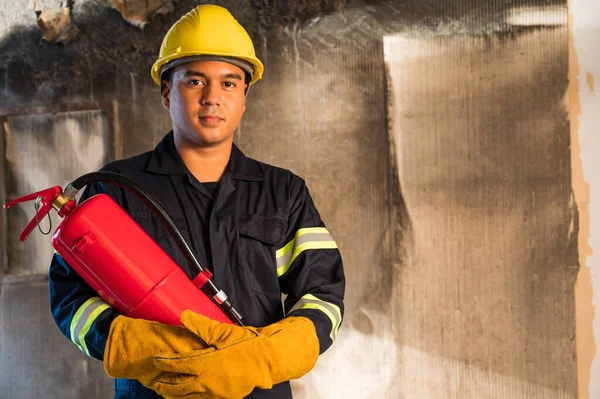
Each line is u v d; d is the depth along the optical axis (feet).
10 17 10.00
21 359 9.76
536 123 8.71
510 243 8.73
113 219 4.44
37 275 9.74
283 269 5.09
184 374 4.03
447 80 8.95
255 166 5.30
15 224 9.91
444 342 8.84
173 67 5.06
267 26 9.43
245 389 4.02
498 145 8.80
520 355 8.65
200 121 4.92
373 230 9.09
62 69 9.87
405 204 9.02
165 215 4.56
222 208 5.01
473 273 8.80
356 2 9.21
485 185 8.82
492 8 8.84
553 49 8.69
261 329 4.26
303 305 4.75
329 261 5.11
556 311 8.60
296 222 5.17
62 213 4.57
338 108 9.23
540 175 8.69
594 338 8.50
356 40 9.20
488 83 8.84
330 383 9.10
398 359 8.95
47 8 9.87
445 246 8.89
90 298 4.54
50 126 9.92
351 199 9.16
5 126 10.00
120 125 9.71
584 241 8.57
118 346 4.12
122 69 9.74
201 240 4.94
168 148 5.19
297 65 9.34
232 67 4.99
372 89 9.14
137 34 9.72
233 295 4.83
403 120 9.05
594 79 8.60
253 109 9.43
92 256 4.34
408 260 8.98
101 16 9.80
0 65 10.02
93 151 9.79
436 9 9.00
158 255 4.47
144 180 5.04
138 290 4.35
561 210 8.63
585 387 8.51
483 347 8.74
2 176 9.89
